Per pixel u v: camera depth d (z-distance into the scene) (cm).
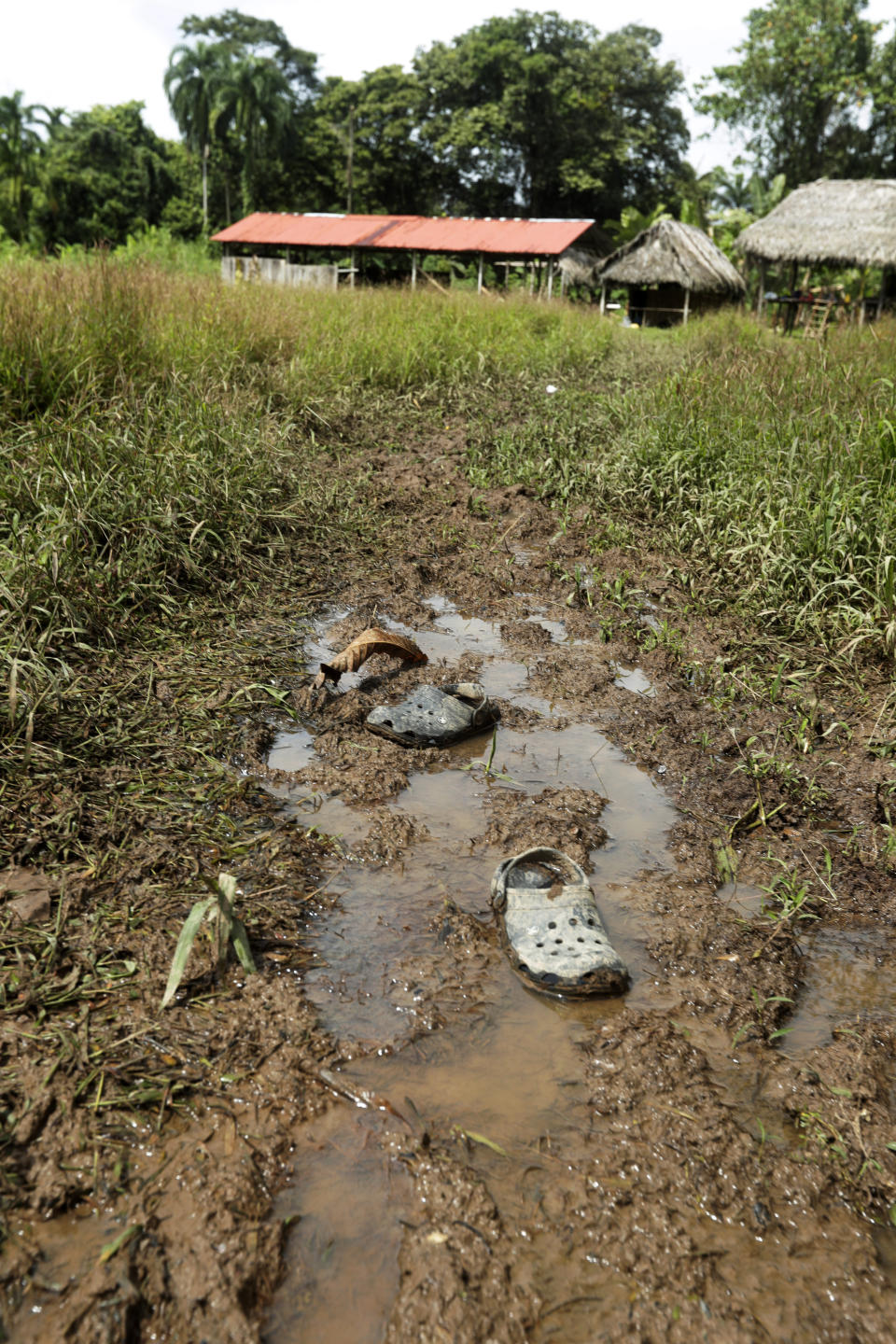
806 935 293
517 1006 253
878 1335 176
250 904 281
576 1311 176
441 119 5344
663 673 468
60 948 256
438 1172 201
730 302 3009
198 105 5359
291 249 4109
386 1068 229
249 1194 193
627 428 861
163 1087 217
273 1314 173
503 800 352
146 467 575
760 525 582
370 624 498
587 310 2158
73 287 826
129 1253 179
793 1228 197
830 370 970
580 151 5306
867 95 4350
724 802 360
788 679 454
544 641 501
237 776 352
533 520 687
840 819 354
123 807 321
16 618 409
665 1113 221
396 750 382
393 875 305
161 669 421
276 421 799
